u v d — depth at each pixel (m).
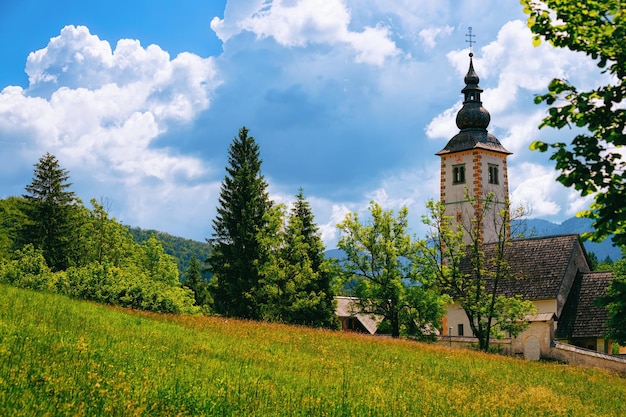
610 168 10.55
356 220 52.94
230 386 14.05
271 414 12.34
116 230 72.88
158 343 20.56
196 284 106.06
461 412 16.39
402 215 52.38
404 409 15.29
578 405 21.44
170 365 16.11
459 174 69.31
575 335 49.44
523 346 43.56
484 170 68.38
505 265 46.78
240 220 61.62
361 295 51.94
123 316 26.91
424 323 50.91
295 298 57.41
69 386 10.82
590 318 49.97
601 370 35.50
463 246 50.06
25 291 27.33
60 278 35.28
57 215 71.38
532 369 31.44
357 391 17.17
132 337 20.41
